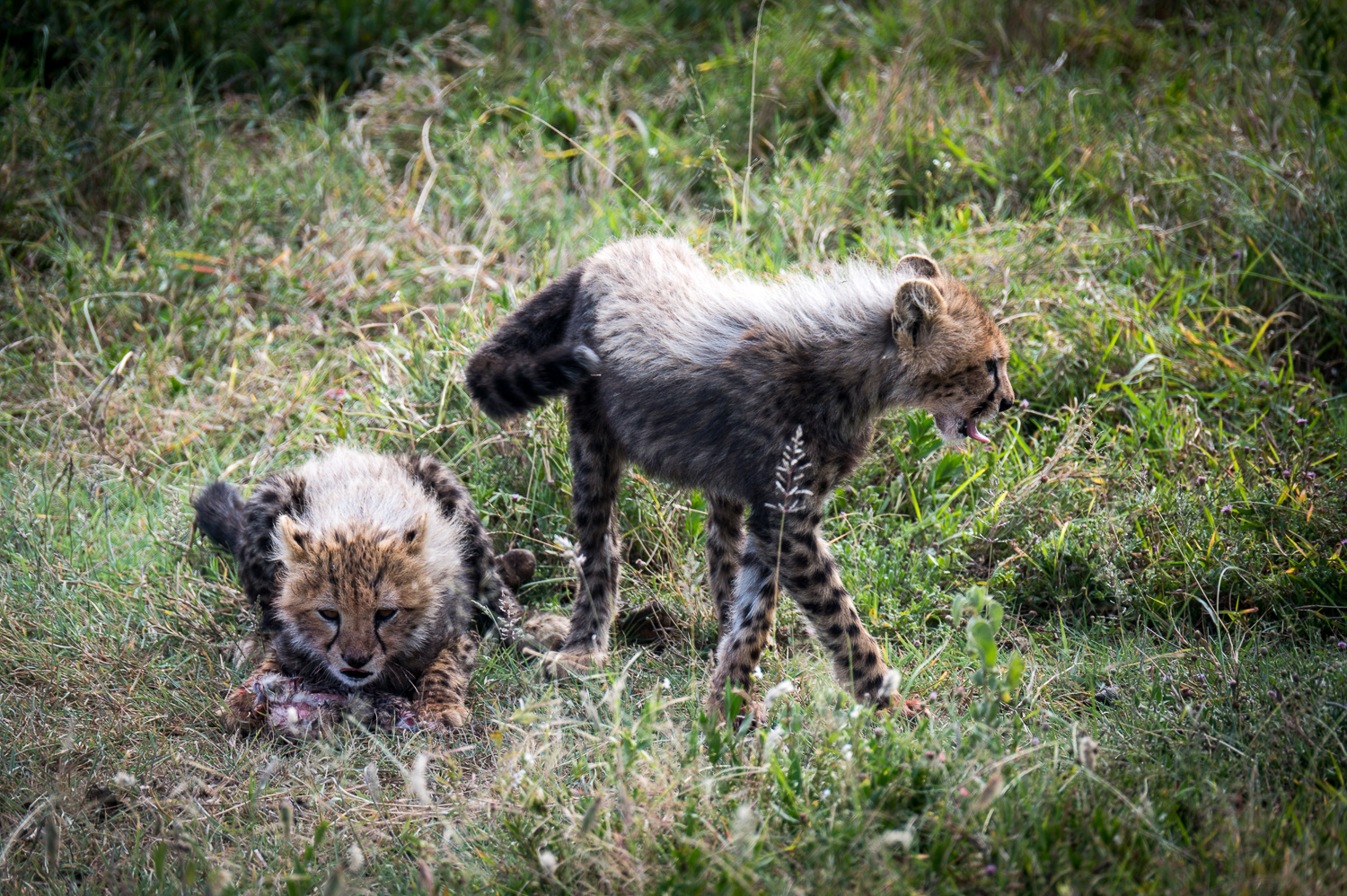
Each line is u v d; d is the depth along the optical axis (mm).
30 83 15000
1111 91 15047
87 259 12773
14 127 13555
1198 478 9375
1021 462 9930
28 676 7922
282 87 16125
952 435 7914
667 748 6430
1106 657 7953
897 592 8773
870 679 7344
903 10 16891
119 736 7277
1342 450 9609
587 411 8211
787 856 5551
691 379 7484
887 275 7930
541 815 5984
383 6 16750
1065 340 10891
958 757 5996
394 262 12898
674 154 14391
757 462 7352
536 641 8414
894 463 10016
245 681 7812
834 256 11578
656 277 8047
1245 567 8578
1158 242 12367
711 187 13797
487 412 8086
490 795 6379
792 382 7371
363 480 8492
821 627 7391
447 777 6867
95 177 13820
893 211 13352
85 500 10117
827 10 16953
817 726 6602
